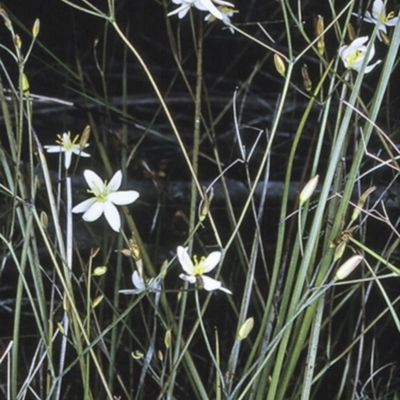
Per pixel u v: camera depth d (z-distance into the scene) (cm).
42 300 61
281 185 111
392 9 87
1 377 85
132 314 90
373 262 92
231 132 128
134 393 84
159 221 86
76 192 105
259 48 140
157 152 127
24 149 95
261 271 101
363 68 56
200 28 66
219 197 109
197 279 56
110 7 57
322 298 58
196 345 89
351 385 74
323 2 132
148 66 139
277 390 62
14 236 94
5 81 126
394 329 88
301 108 129
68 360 83
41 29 135
